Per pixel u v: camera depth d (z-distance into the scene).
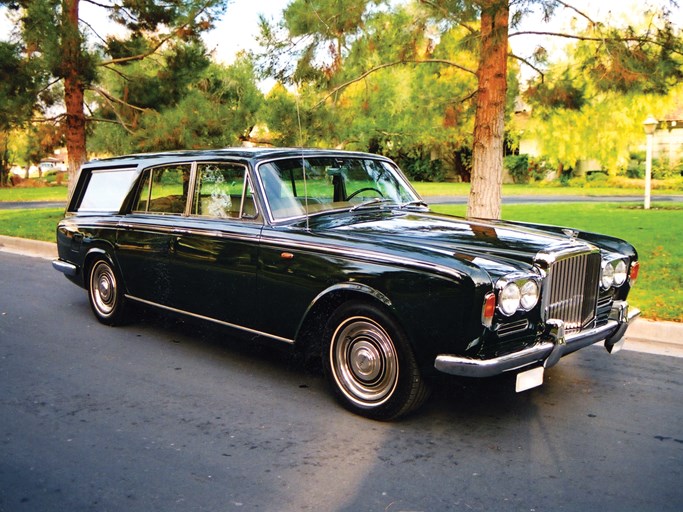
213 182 5.00
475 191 9.02
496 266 3.70
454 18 8.06
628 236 11.71
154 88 16.22
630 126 30.38
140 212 5.70
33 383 4.69
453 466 3.43
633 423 4.01
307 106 11.39
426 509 3.00
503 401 4.37
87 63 13.66
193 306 5.13
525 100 10.91
